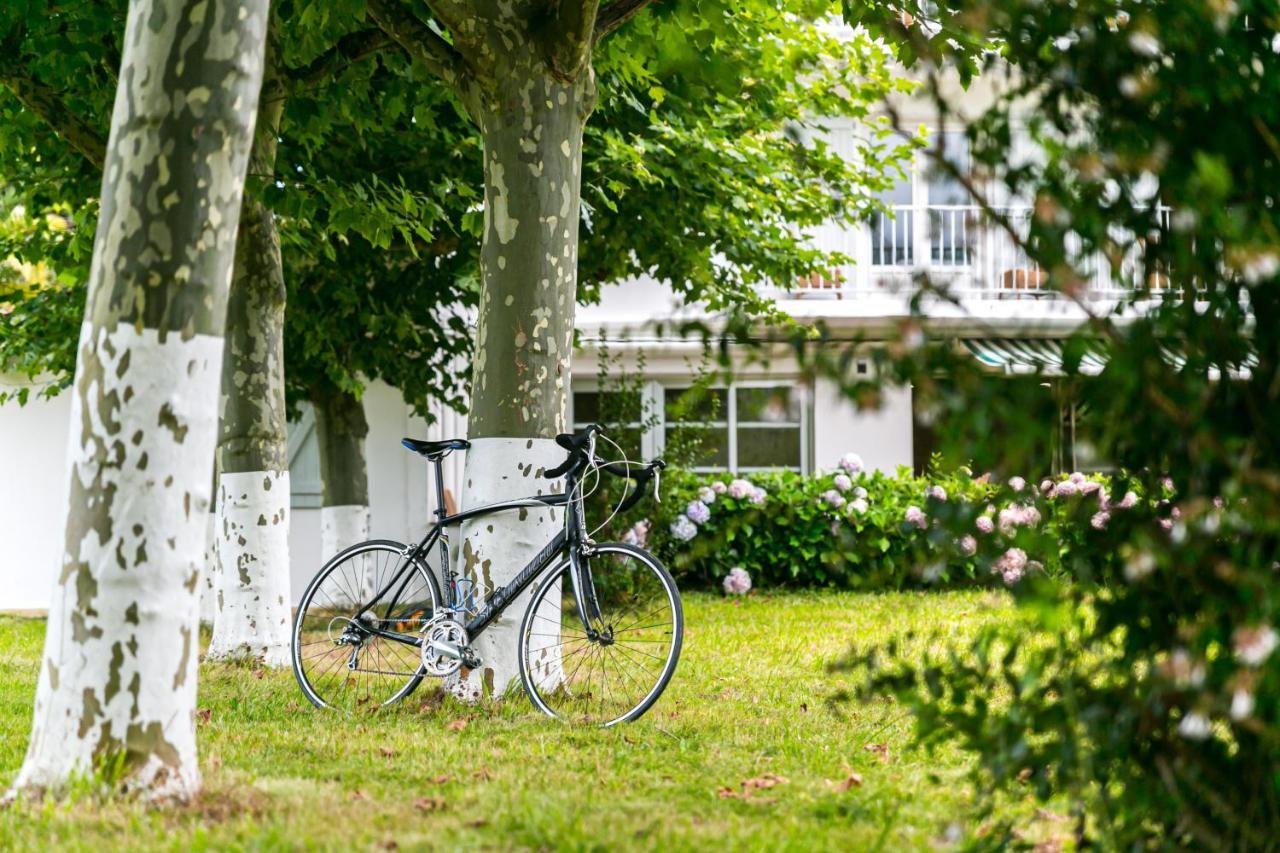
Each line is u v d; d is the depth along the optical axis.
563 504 6.43
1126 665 3.07
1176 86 2.89
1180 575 2.93
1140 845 3.12
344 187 8.24
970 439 2.80
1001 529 3.23
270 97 7.78
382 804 4.24
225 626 8.55
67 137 8.04
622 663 6.18
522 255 6.59
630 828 3.89
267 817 3.96
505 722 5.96
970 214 3.00
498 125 6.58
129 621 3.99
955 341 2.84
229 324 8.59
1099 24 2.91
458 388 14.39
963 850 3.47
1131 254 3.07
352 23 7.32
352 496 13.14
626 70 8.73
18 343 11.52
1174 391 2.86
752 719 6.16
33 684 7.89
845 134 16.12
